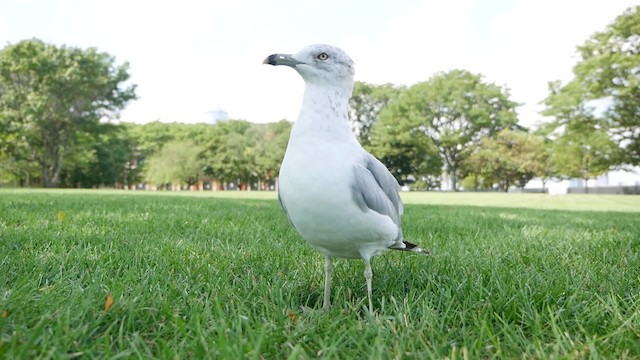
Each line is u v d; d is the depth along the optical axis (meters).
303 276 0.66
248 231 1.08
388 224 0.52
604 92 6.29
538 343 0.39
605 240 1.02
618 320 0.46
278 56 0.53
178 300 0.51
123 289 0.52
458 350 0.39
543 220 1.64
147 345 0.40
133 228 1.06
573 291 0.55
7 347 0.35
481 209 2.34
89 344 0.39
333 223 0.49
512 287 0.54
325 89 0.52
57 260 0.68
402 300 0.56
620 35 6.21
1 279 0.55
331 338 0.41
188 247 0.82
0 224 1.05
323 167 0.49
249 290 0.57
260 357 0.37
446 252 0.84
